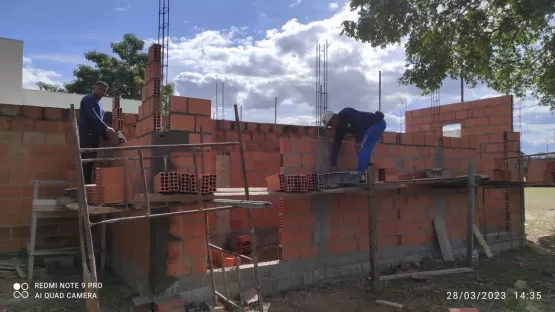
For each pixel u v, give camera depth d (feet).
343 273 20.92
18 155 23.06
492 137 33.65
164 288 15.90
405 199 24.21
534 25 25.11
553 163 29.32
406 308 17.07
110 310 15.88
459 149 27.68
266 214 26.55
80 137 19.97
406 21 24.08
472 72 29.04
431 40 26.50
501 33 25.86
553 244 32.24
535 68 32.45
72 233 23.93
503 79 34.01
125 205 14.20
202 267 16.72
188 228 16.51
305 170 19.99
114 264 21.57
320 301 17.58
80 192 11.15
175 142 16.16
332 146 20.83
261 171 27.96
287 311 16.31
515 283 20.70
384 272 22.44
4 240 22.53
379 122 20.45
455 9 25.36
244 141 27.99
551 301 18.25
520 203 31.65
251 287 18.01
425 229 25.14
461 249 26.94
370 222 19.07
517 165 32.17
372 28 23.76
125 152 18.83
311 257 19.84
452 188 26.68
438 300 18.16
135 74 64.75
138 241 17.61
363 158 19.67
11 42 51.16
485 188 30.27
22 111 23.24
